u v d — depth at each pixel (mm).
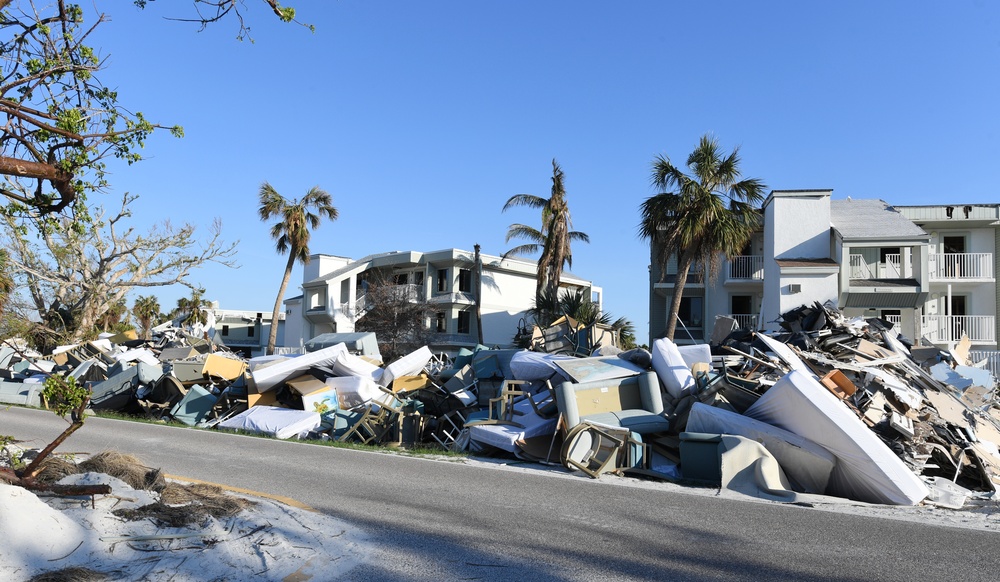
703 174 26141
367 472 10250
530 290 48875
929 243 27828
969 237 29688
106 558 5238
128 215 18594
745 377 13008
